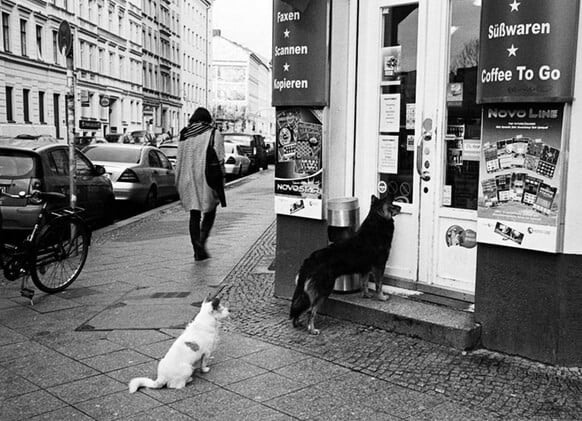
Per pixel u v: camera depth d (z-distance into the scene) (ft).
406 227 20.68
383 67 21.13
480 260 17.40
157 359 17.37
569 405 14.23
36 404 14.56
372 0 20.98
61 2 157.48
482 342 17.53
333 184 21.75
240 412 14.08
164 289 25.02
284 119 22.20
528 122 16.07
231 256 31.73
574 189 15.65
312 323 19.08
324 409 14.17
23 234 31.48
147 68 239.71
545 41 15.35
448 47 19.35
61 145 37.40
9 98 136.67
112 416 13.94
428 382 15.51
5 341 18.81
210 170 29.86
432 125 19.76
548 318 16.24
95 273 27.96
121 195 48.60
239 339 18.78
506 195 16.61
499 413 13.88
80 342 18.71
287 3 21.06
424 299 19.90
